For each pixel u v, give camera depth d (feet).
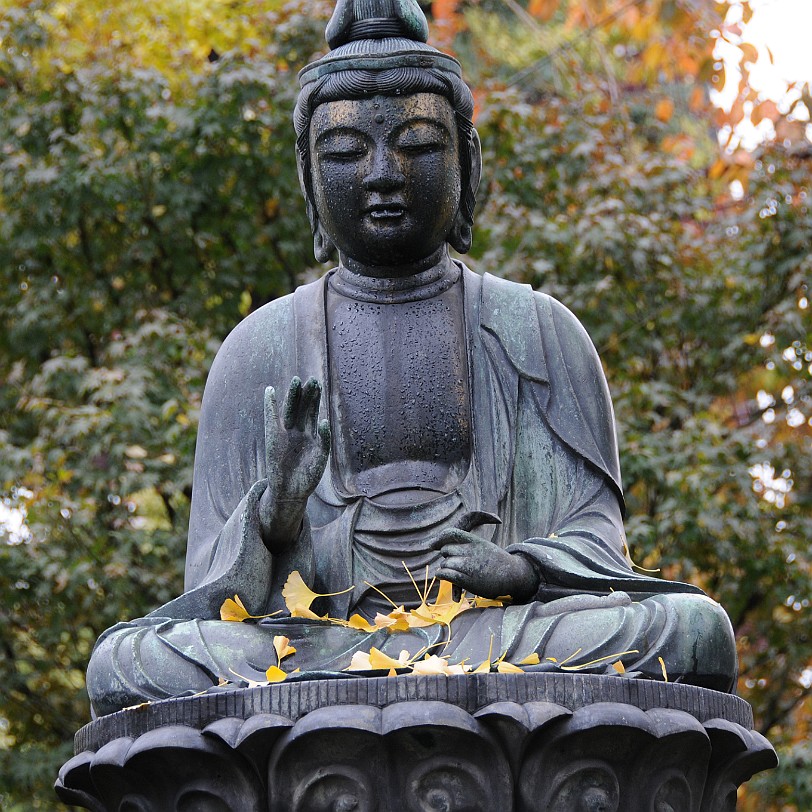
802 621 43.14
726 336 44.57
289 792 19.39
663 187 46.62
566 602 21.39
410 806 19.13
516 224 43.52
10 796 42.22
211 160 45.52
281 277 47.19
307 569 22.31
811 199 44.62
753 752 20.84
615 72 58.49
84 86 45.39
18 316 46.57
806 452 44.14
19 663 43.50
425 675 19.29
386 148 23.73
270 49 46.83
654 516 41.81
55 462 41.39
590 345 24.85
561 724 19.16
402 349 24.14
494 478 23.47
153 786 20.13
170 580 41.24
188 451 41.04
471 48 55.83
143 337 42.80
